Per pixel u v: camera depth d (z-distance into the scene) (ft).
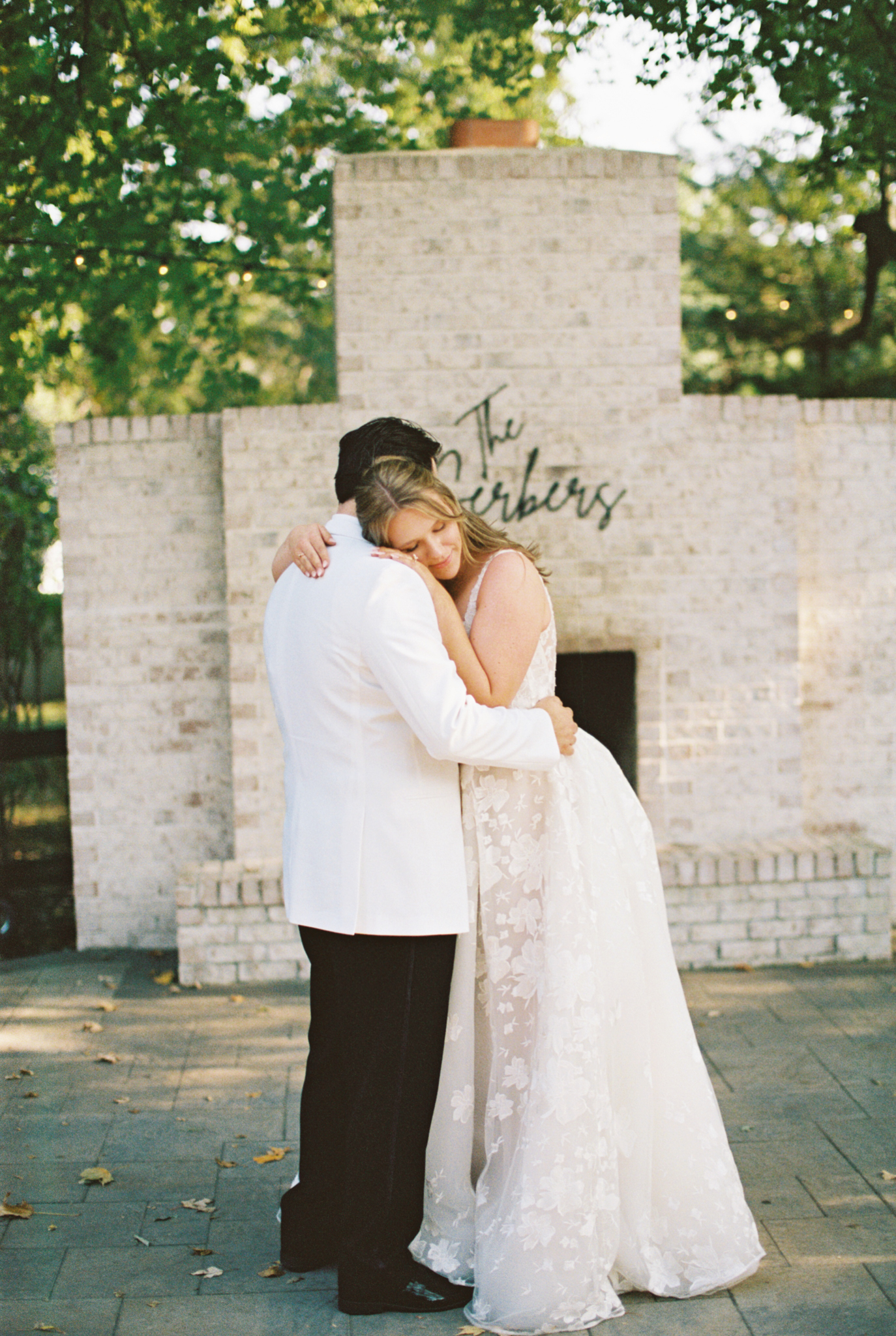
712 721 18.51
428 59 26.32
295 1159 11.82
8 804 30.19
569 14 20.35
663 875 17.65
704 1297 9.13
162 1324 8.85
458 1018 9.13
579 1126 8.68
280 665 8.96
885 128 19.45
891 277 31.76
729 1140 12.03
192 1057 14.70
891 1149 11.75
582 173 17.62
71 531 18.74
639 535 18.15
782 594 18.42
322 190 27.63
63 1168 11.62
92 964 18.54
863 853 17.90
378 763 8.59
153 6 21.20
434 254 17.58
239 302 30.83
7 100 20.85
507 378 17.78
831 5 17.92
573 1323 8.66
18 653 29.91
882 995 16.51
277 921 17.51
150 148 23.99
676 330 17.90
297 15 23.45
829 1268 9.52
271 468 17.87
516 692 9.02
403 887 8.57
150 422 18.61
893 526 19.26
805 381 35.06
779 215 33.32
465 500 17.89
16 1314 9.01
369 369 17.70
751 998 16.47
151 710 18.93
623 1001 9.20
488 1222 8.92
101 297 27.55
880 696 19.45
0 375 26.05
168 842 19.10
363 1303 8.88
